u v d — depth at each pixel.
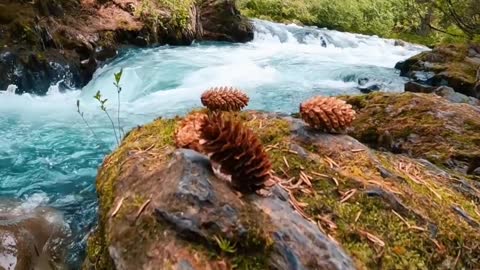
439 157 3.31
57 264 2.86
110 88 8.51
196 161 1.43
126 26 11.08
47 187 4.31
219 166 1.43
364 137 3.82
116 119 6.89
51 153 5.31
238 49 13.24
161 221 1.32
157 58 10.50
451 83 8.81
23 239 3.01
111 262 1.47
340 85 9.53
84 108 7.43
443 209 1.80
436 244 1.62
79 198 4.02
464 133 3.54
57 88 8.14
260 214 1.34
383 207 1.68
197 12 14.17
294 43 15.74
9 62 7.63
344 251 1.43
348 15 21.92
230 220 1.29
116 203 1.52
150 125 2.21
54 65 8.18
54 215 3.53
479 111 3.95
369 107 4.09
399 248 1.56
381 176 1.85
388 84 9.17
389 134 3.68
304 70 10.55
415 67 10.02
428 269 1.56
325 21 21.83
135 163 1.68
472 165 3.22
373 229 1.59
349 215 1.61
